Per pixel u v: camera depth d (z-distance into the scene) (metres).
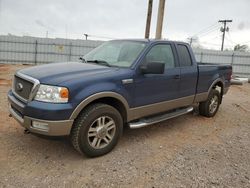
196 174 3.71
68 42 26.30
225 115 7.12
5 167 3.62
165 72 4.91
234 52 25.89
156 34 12.54
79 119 3.77
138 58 4.48
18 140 4.50
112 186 3.32
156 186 3.36
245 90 14.24
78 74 3.90
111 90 3.98
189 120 6.35
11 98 4.12
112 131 4.18
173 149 4.53
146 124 4.65
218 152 4.52
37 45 26.12
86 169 3.69
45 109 3.48
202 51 25.92
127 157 4.12
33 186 3.22
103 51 5.12
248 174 3.81
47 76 3.74
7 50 25.94
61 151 4.20
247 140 5.22
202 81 5.99
